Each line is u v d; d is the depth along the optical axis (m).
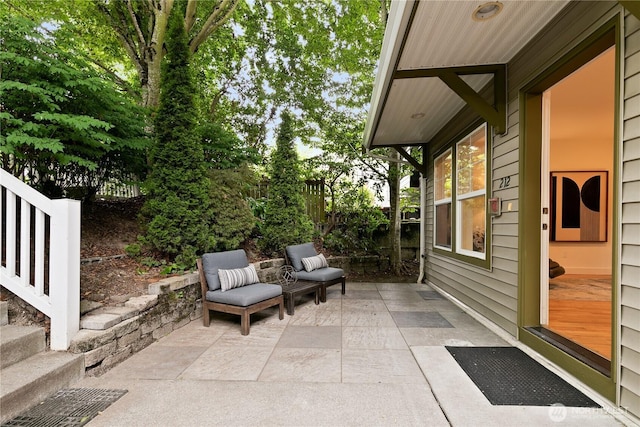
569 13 2.19
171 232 3.77
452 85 3.06
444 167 5.08
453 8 2.19
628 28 1.75
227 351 2.72
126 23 6.49
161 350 2.74
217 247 4.41
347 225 7.30
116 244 3.94
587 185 5.84
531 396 1.95
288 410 1.86
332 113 7.66
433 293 5.09
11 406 1.71
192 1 6.29
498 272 3.20
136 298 2.89
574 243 5.91
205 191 4.11
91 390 2.05
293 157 5.82
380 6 6.91
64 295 2.17
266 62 8.41
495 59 2.94
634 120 1.71
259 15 7.94
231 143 5.72
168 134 4.01
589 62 2.24
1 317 2.26
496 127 3.08
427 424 1.72
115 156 4.43
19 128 3.06
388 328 3.32
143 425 1.71
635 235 1.70
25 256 2.31
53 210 2.20
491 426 1.67
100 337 2.30
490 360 2.48
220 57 8.56
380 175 7.31
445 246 5.06
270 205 5.68
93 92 3.53
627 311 1.74
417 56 2.85
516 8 2.20
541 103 2.77
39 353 2.14
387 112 4.28
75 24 6.47
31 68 3.12
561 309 3.54
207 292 3.40
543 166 2.78
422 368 2.35
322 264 4.94
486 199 3.39
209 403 1.92
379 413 1.83
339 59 7.80
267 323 3.51
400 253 7.18
